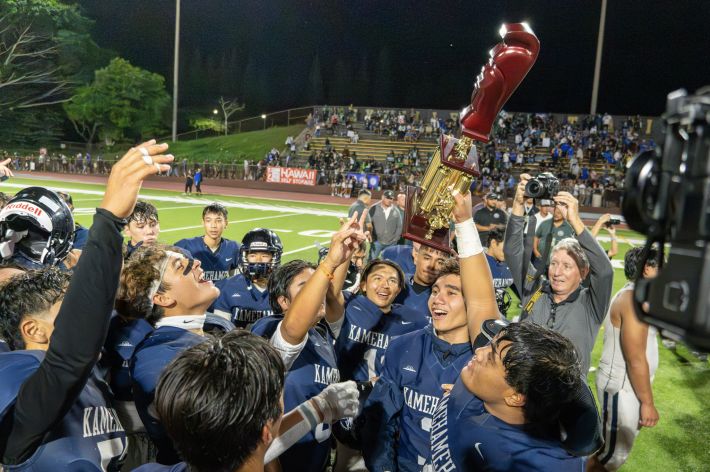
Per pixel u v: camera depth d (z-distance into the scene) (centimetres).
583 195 2677
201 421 121
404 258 633
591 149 3209
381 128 4041
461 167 211
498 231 571
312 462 256
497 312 225
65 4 5231
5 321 186
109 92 4853
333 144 3994
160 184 3434
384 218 1050
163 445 212
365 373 341
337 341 339
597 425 167
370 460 263
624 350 320
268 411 129
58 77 4984
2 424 154
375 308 348
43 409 148
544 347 162
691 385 572
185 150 4438
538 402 160
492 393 170
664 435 455
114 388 252
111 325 252
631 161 98
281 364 138
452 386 222
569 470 166
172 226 1537
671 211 86
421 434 258
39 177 3475
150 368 213
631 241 1647
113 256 146
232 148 4453
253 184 3419
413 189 231
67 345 144
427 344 268
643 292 86
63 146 4916
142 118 5019
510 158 3262
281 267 296
